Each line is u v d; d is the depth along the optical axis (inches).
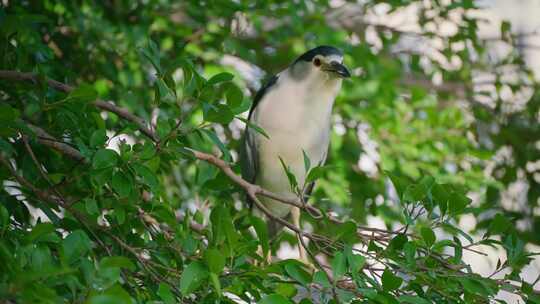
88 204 185.2
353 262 174.7
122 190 179.8
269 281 179.6
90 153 185.6
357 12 419.5
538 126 424.8
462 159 395.9
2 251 144.9
